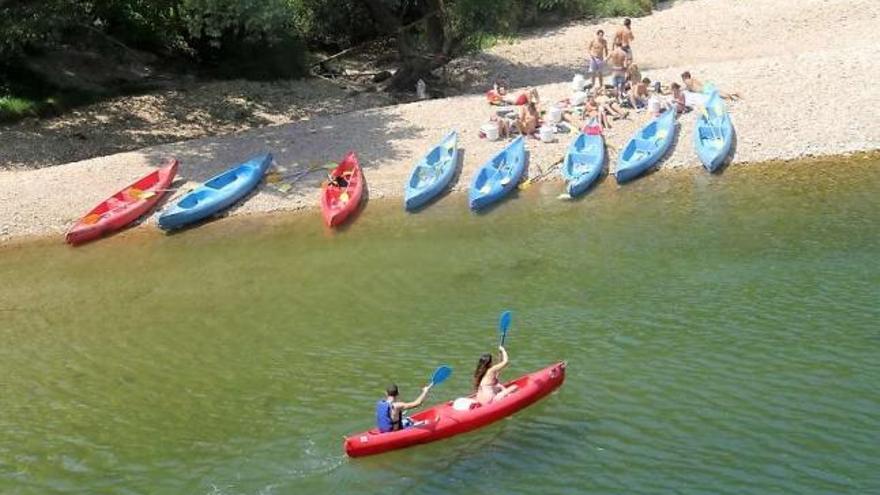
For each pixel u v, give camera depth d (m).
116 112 34.03
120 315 20.53
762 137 26.91
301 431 15.30
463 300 19.72
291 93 36.97
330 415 15.73
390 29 37.19
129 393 17.17
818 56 31.08
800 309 17.78
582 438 14.36
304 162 27.77
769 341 16.70
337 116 30.88
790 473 13.21
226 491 13.80
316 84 38.31
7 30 31.66
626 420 14.73
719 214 22.91
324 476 13.95
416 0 39.41
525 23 46.88
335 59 42.53
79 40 37.62
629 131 27.69
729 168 25.72
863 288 18.42
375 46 44.56
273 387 16.91
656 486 13.17
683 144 26.83
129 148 31.52
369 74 40.06
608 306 18.72
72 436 15.82
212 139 29.67
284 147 28.66
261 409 16.17
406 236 23.39
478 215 24.30
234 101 35.69
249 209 25.66
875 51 31.00
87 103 34.44
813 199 23.27
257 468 14.33
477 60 41.06
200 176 27.23
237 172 26.72
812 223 21.86
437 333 18.38
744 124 27.58
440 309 19.42
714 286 19.12
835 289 18.48
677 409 14.91
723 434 14.20
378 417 14.32
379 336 18.50
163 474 14.49
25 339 19.70
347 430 15.18
